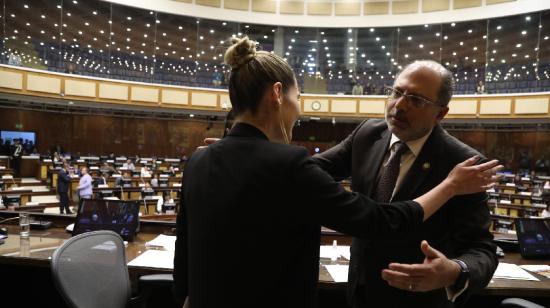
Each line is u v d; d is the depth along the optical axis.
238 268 0.81
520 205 8.18
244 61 0.94
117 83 13.18
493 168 0.96
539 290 1.74
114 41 13.38
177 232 1.02
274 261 0.81
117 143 16.23
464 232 1.11
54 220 2.71
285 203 0.80
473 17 12.78
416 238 1.18
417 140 1.25
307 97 14.41
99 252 1.41
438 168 1.19
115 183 9.84
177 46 14.08
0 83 11.22
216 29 14.20
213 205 0.84
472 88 13.33
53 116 15.36
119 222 2.40
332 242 2.51
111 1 12.81
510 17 12.51
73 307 1.17
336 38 14.37
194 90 14.05
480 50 13.09
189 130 16.94
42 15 12.32
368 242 1.28
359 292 1.32
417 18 13.47
